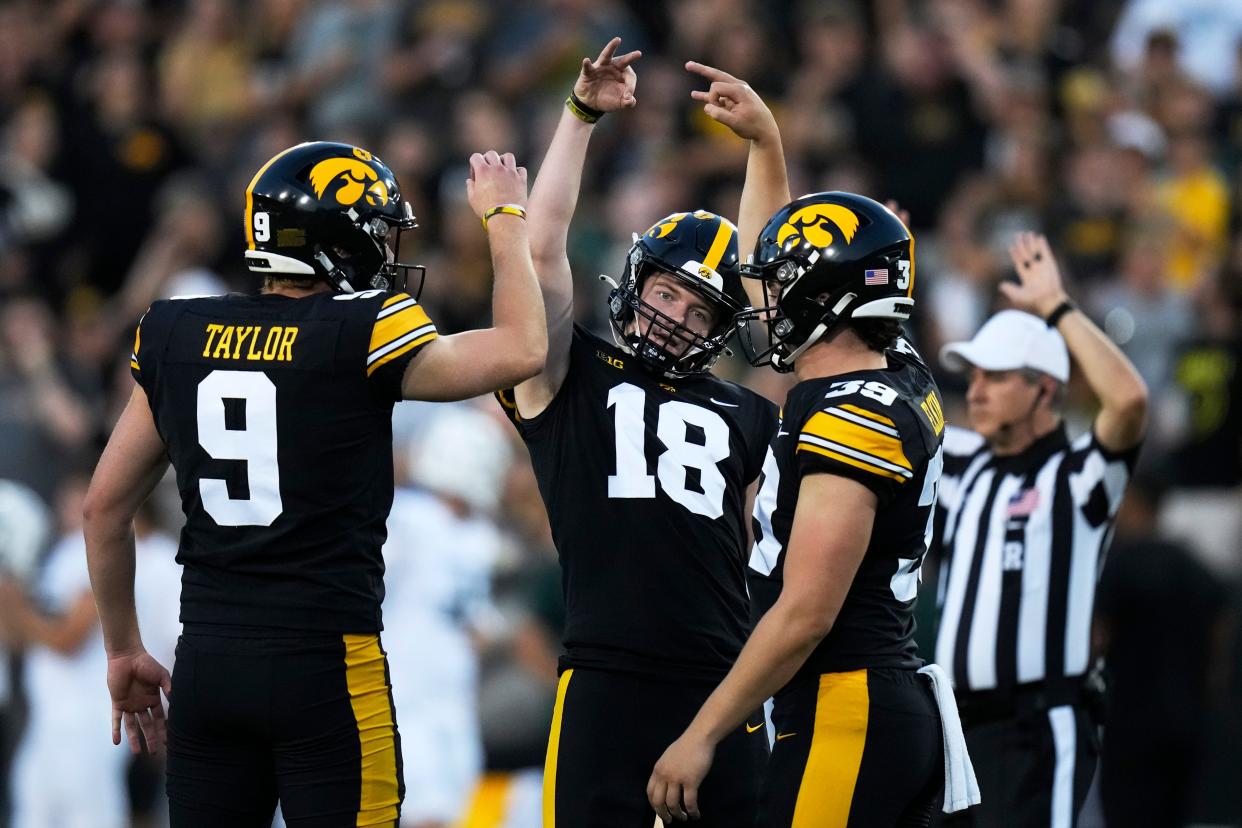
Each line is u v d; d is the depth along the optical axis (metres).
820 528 14.59
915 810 15.57
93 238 45.12
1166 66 44.69
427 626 27.14
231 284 42.91
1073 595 19.80
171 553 29.50
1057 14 49.78
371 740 14.98
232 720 14.83
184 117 49.47
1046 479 20.12
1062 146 43.53
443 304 39.50
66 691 29.09
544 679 28.09
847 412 14.84
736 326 16.53
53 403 38.47
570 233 40.81
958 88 43.06
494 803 27.81
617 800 15.82
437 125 45.66
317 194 15.08
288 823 14.90
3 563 29.17
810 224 15.48
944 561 20.78
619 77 16.72
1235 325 36.38
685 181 41.69
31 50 49.28
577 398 16.44
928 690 15.57
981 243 39.94
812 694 15.17
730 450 16.64
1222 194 42.25
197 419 14.88
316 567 14.82
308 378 14.69
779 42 47.41
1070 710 19.67
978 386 20.58
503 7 47.84
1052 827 19.34
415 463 29.67
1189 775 28.84
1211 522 35.22
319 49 48.34
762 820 15.28
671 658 15.99
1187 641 28.67
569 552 16.34
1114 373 19.69
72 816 29.03
